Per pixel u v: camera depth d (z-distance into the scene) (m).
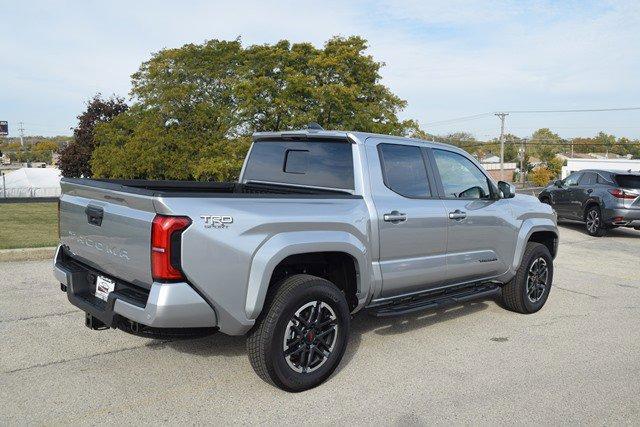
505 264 5.76
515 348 4.93
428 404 3.72
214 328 3.57
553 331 5.50
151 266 3.25
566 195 15.08
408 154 4.86
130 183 4.70
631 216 13.00
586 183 14.47
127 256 3.45
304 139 4.88
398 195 4.62
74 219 4.07
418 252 4.75
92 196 3.87
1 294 6.05
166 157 32.03
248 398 3.71
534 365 4.52
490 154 117.31
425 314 6.01
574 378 4.25
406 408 3.65
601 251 11.43
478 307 6.41
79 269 4.08
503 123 66.56
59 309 5.55
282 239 3.67
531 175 99.38
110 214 3.57
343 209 4.13
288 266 4.11
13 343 4.59
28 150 161.12
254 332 3.68
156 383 3.90
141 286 3.44
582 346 5.04
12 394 3.65
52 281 6.68
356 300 4.30
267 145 5.23
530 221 6.05
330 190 4.57
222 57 33.56
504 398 3.85
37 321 5.17
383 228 4.39
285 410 3.56
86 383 3.86
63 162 51.16
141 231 3.31
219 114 32.03
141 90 35.16
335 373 4.22
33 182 58.69
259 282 3.54
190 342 4.76
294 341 3.77
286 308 3.66
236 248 3.45
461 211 5.12
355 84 25.69
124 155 32.94
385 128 25.31
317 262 4.12
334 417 3.49
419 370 4.33
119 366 4.18
